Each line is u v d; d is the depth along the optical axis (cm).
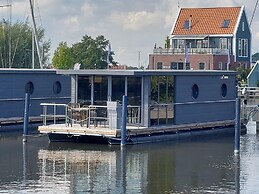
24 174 2834
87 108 3616
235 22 9975
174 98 3859
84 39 8369
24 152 3350
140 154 3322
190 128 3944
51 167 2981
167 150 3456
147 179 2770
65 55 8488
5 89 4331
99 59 8244
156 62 9325
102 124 3703
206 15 10119
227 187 2652
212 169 2988
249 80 9200
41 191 2553
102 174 2852
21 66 9506
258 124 4347
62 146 3534
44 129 3634
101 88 3759
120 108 3569
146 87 3678
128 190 2586
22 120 4344
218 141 3831
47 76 4578
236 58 9969
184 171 2938
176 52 9225
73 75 3812
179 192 2570
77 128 3581
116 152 3362
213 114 4178
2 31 9412
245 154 3384
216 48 9512
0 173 2852
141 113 3694
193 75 3981
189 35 9956
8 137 3909
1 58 9256
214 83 4184
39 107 4522
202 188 2633
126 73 3631
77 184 2666
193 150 3481
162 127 3750
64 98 4697
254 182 2738
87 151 3381
